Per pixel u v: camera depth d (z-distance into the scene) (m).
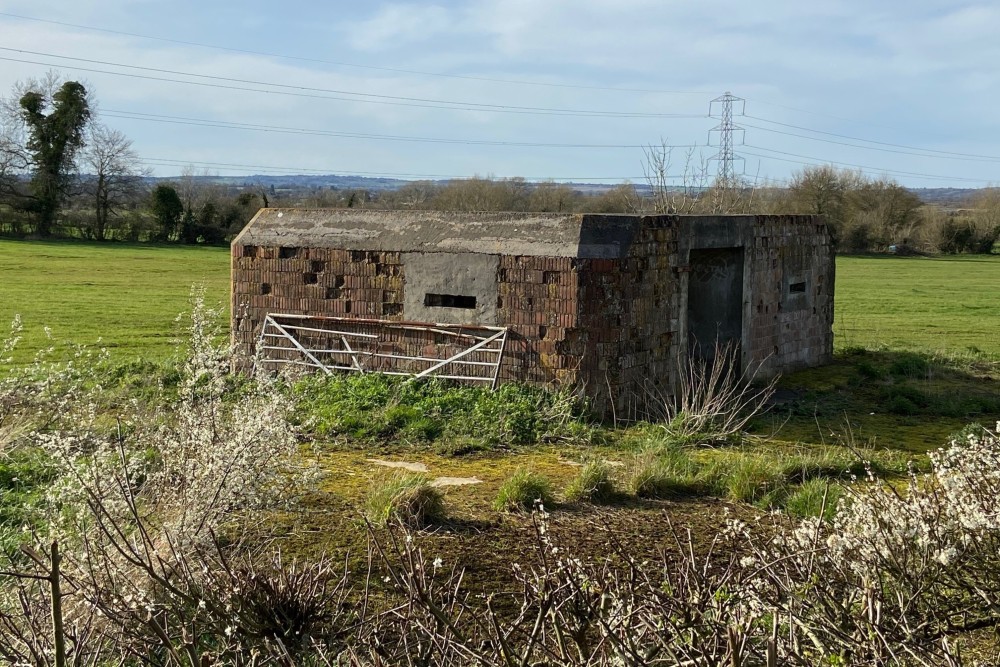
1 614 5.05
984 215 81.50
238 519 8.42
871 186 81.50
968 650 5.83
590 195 80.38
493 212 15.60
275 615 5.62
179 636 5.65
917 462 12.27
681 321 16.05
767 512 10.01
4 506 8.88
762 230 18.27
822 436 13.93
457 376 15.11
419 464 11.74
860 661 4.59
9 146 69.44
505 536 8.96
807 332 20.25
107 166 70.12
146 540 5.76
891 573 5.59
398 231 16.03
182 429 8.16
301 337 16.45
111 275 42.12
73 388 10.63
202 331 10.82
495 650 4.71
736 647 3.91
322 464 11.35
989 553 5.66
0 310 28.28
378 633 5.46
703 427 13.96
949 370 20.41
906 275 55.66
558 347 14.52
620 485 10.92
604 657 4.67
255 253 16.77
